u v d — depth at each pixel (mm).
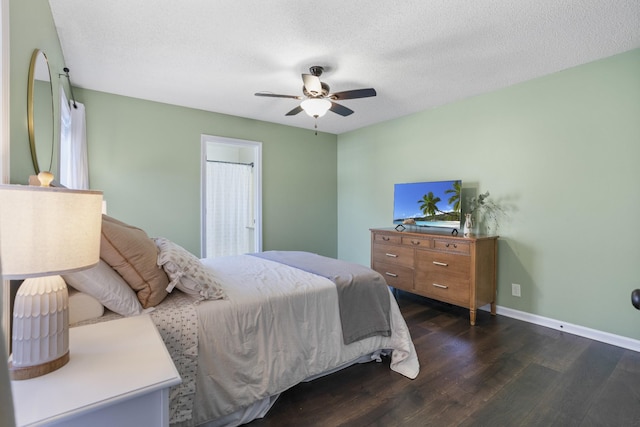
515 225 3168
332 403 1851
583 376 2109
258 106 3883
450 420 1701
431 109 3924
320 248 5191
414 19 2070
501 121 3264
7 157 1094
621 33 2225
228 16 2043
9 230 827
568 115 2799
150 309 1519
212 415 1569
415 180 4137
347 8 1959
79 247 941
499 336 2750
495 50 2473
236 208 5188
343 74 2910
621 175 2527
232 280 2090
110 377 949
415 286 3535
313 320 1988
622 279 2535
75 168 2850
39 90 1602
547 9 1959
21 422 751
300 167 4938
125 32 2227
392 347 2293
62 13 1994
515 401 1856
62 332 993
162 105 3727
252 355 1712
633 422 1675
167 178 3773
